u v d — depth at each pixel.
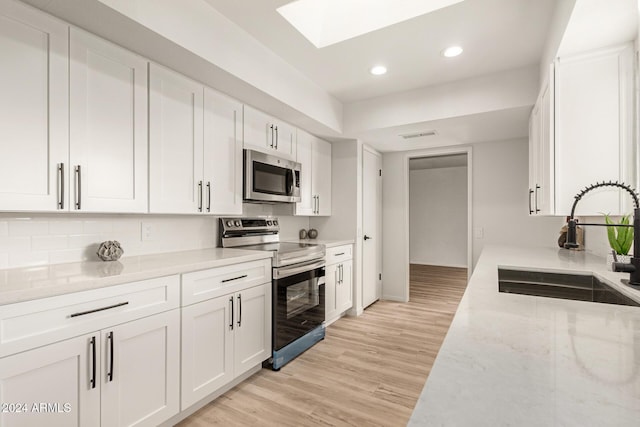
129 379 1.53
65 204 1.52
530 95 2.56
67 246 1.80
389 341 3.03
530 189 2.85
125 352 1.51
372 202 4.30
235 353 2.13
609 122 1.77
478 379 0.56
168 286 1.71
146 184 1.87
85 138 1.59
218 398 2.08
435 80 2.86
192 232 2.53
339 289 3.51
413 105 3.07
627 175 1.73
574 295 1.72
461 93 2.84
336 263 3.45
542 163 2.24
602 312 0.98
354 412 1.94
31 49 1.41
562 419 0.44
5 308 1.15
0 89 1.33
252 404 2.02
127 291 1.52
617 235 1.78
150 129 1.89
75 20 1.52
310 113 2.90
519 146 3.76
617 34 1.65
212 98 2.30
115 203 1.72
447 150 4.17
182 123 2.08
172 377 1.73
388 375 2.38
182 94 2.09
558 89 1.88
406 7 2.01
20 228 1.62
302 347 2.77
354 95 3.23
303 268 2.76
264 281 2.39
